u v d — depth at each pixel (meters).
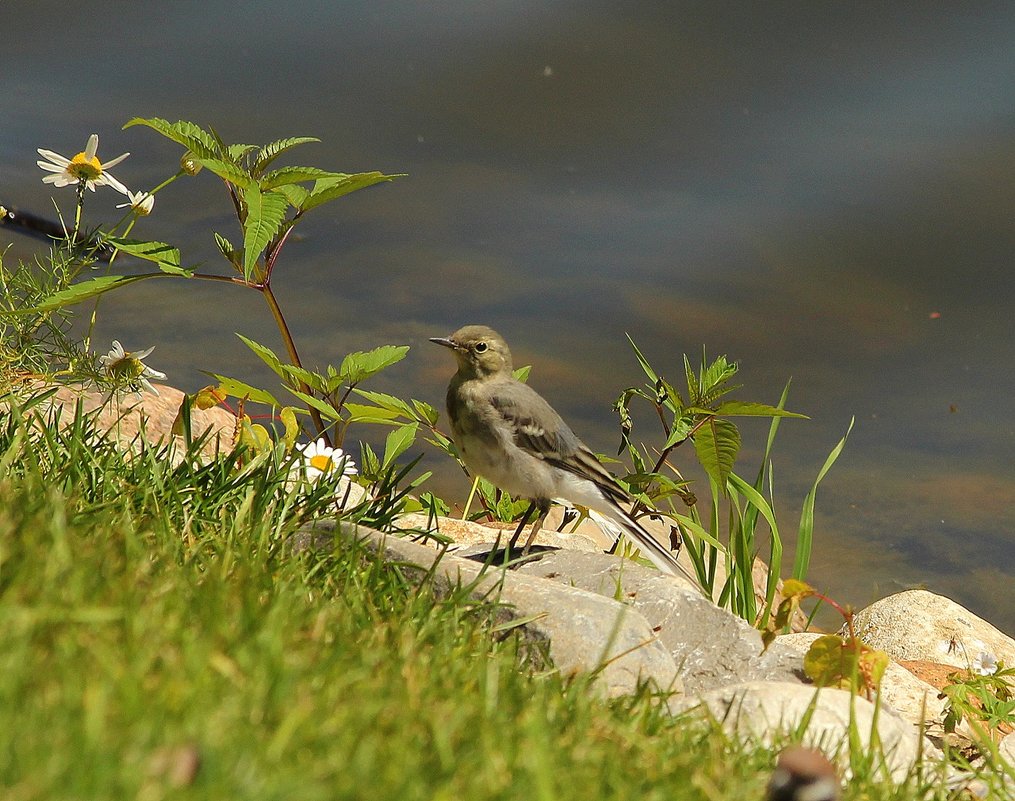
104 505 7.18
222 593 6.20
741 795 5.73
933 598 11.86
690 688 8.20
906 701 9.28
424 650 6.58
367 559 7.83
